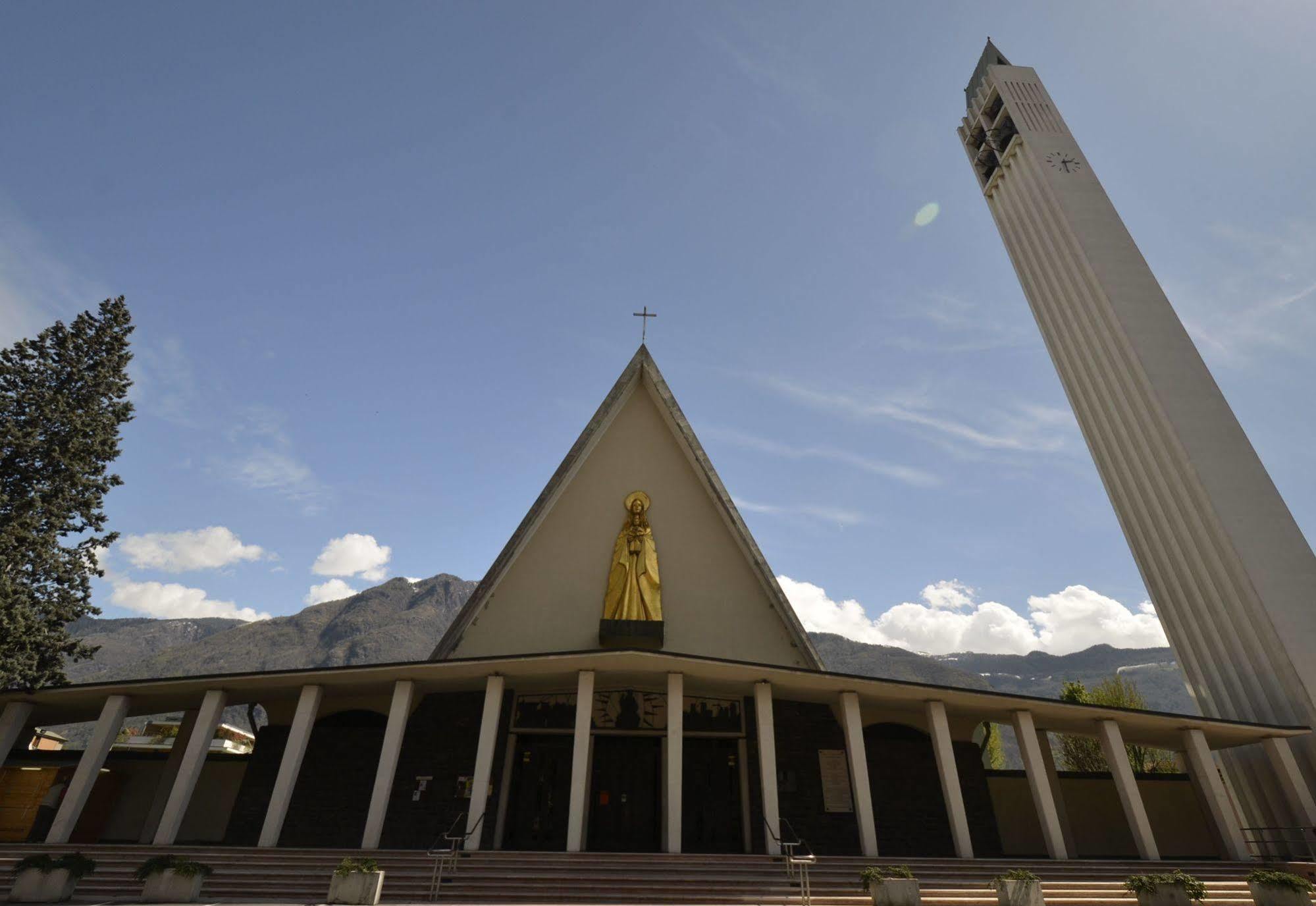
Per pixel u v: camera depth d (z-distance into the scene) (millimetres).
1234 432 23656
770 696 16922
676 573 22625
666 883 13391
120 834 20797
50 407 25562
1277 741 18969
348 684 17578
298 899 12352
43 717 19828
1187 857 22141
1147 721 18375
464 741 19594
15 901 11453
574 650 21219
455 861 13703
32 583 24281
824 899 12898
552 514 23266
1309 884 13047
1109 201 29219
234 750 40094
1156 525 24766
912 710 20188
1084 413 28094
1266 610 20875
